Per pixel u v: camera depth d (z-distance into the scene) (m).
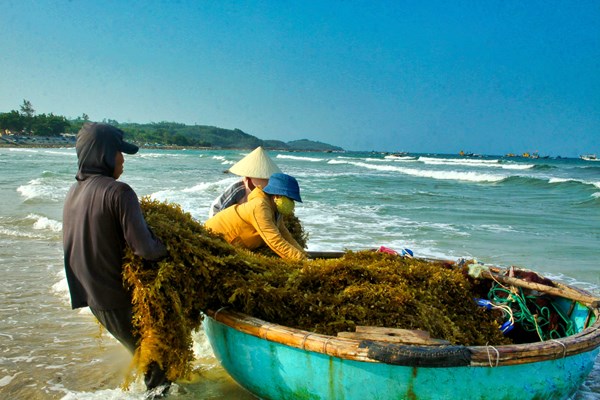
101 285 3.60
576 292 4.47
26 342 5.28
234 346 3.81
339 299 3.97
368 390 3.28
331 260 4.54
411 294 4.07
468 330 4.13
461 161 77.81
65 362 4.80
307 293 4.03
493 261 9.64
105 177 3.57
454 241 11.56
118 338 3.92
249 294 3.81
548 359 3.33
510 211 17.81
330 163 65.25
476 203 20.45
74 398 4.02
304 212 15.88
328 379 3.35
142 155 76.81
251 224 4.88
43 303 6.55
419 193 24.11
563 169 55.16
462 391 3.24
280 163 61.12
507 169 53.16
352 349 3.18
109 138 3.62
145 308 3.56
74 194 3.62
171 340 3.65
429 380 3.21
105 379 4.44
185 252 3.79
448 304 4.31
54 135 161.50
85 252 3.55
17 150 90.44
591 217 16.50
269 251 5.06
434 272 4.47
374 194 22.89
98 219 3.47
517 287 4.71
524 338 4.71
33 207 15.09
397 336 3.30
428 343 3.21
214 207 6.12
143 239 3.50
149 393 4.03
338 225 13.27
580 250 10.79
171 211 4.34
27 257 9.05
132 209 3.46
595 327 3.75
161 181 27.09
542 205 20.14
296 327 3.86
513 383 3.30
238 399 4.13
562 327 4.64
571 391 3.64
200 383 4.41
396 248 10.30
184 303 3.74
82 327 5.73
